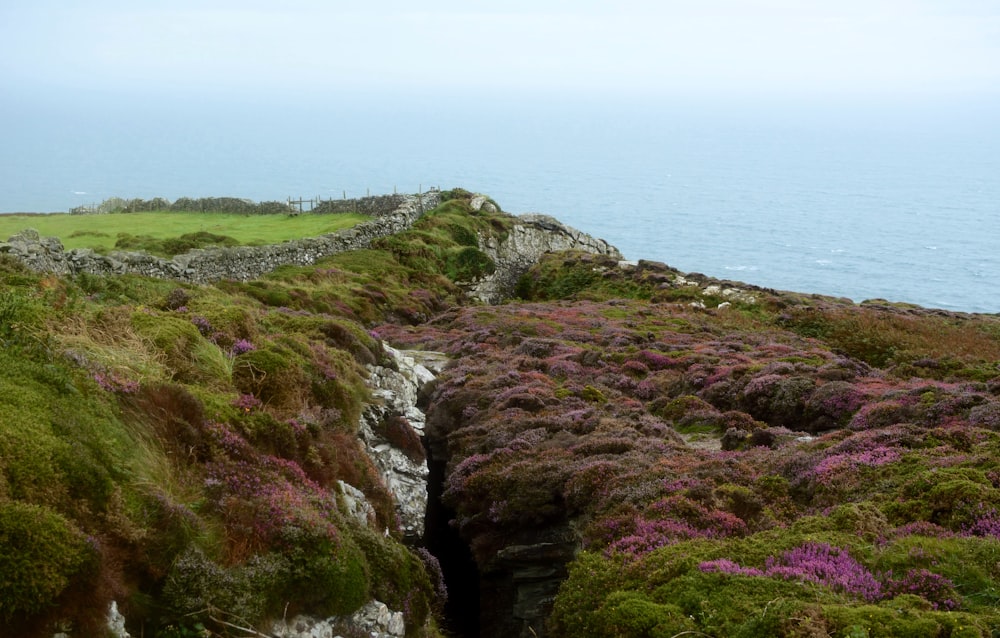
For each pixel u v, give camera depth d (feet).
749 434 80.48
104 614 29.19
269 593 35.91
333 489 51.01
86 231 169.37
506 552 61.87
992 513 46.65
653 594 42.83
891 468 56.95
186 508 36.78
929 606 37.45
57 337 43.19
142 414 41.29
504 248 263.90
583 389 99.09
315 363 65.67
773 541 47.60
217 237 175.01
